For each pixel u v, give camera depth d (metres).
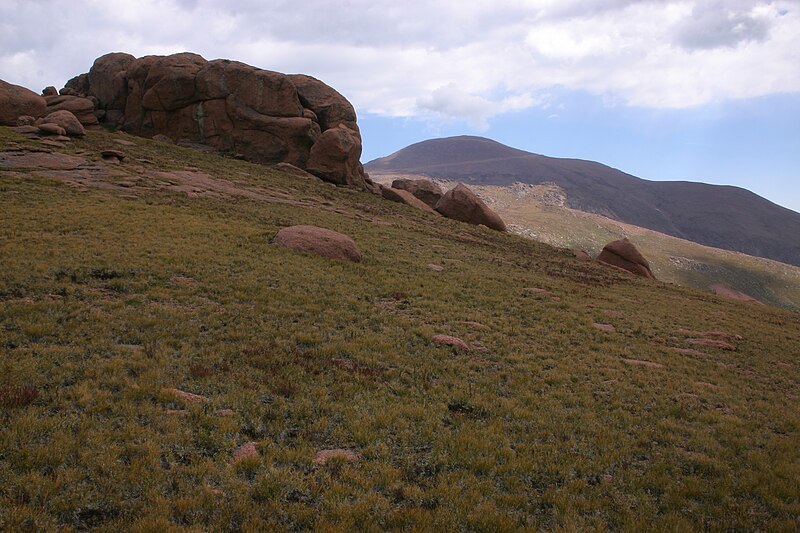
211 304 22.88
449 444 12.52
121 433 10.83
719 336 29.81
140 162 60.75
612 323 29.73
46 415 11.23
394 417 13.64
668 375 21.03
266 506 9.01
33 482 8.71
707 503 11.26
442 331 23.47
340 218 54.75
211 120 82.44
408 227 59.38
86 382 13.19
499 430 13.76
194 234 36.19
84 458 9.67
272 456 10.82
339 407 13.93
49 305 19.59
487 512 9.69
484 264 44.72
